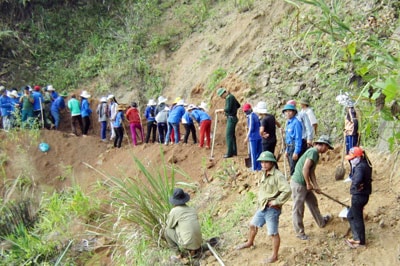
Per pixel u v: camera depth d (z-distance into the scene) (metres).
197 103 16.92
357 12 13.84
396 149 6.80
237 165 12.56
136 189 10.23
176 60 20.08
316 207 8.77
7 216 12.55
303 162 8.38
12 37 21.98
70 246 11.30
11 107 16.98
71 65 21.66
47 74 21.31
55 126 17.95
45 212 12.95
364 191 8.05
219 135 15.11
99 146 16.36
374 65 5.30
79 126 19.03
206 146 14.09
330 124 12.78
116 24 22.67
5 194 14.17
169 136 15.00
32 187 14.78
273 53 15.66
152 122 16.03
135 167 14.30
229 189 11.70
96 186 13.41
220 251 9.14
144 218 9.98
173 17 21.77
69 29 22.84
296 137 10.16
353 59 5.57
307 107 11.39
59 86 20.78
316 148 8.37
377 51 5.69
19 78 21.28
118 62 20.89
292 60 14.97
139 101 19.48
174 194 9.38
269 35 16.92
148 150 14.76
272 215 8.12
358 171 7.98
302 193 8.45
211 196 11.68
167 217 9.69
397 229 8.48
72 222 11.93
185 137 14.56
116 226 10.18
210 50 18.64
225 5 20.61
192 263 9.05
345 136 10.50
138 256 9.63
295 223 8.61
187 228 9.09
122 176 14.30
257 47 16.70
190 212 9.30
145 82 19.98
